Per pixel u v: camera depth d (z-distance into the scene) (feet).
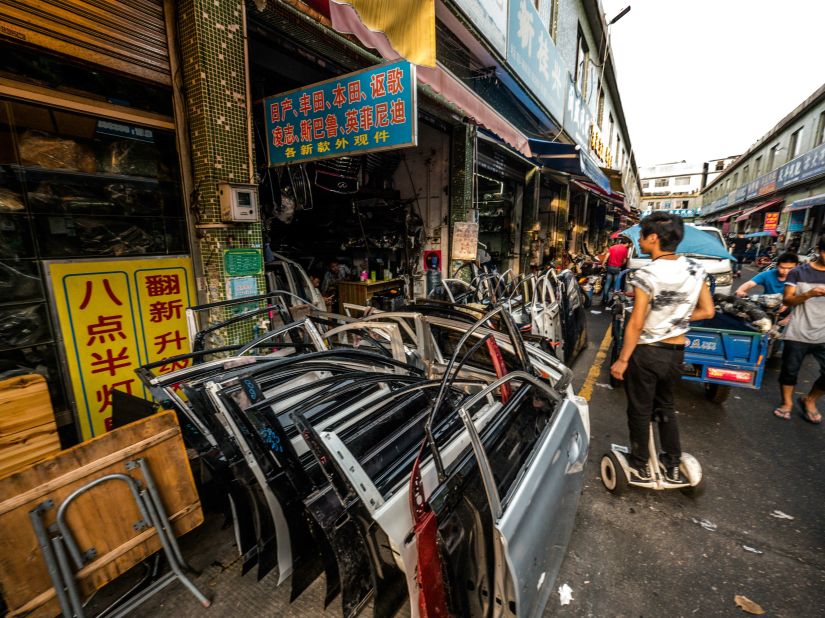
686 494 9.16
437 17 17.97
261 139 14.67
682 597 6.57
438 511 4.41
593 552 7.52
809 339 11.82
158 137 10.27
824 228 60.18
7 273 8.17
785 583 6.82
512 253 37.63
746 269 63.46
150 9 9.61
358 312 20.49
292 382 7.74
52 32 8.11
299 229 22.77
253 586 6.67
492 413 7.19
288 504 5.48
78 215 9.09
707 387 14.30
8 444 5.27
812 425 12.39
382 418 5.70
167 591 6.59
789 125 81.41
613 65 55.98
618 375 8.71
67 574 4.91
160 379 6.57
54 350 8.90
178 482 6.17
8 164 8.07
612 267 29.53
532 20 26.89
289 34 13.42
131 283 9.93
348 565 4.54
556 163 28.99
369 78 9.94
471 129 23.45
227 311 10.91
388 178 25.64
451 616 4.51
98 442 5.23
